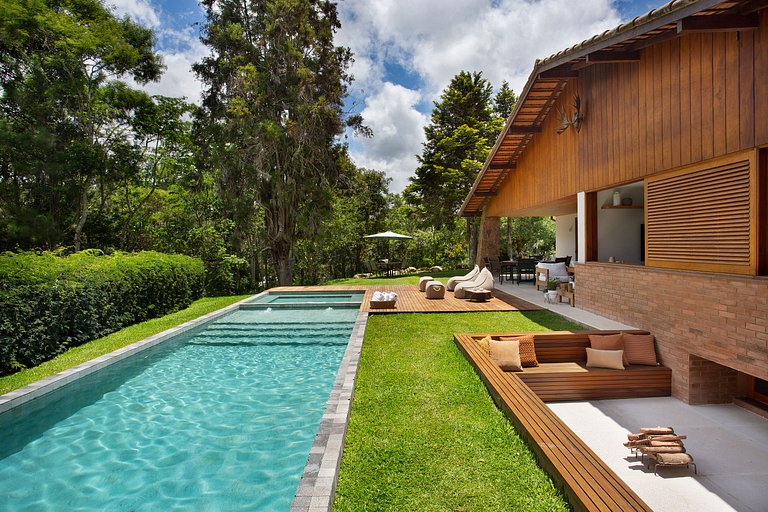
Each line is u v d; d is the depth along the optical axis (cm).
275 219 1784
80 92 1394
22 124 1359
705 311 477
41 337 624
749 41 408
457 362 558
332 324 923
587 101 757
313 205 1747
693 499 324
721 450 400
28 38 1312
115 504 317
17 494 332
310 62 1795
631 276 641
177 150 1889
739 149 422
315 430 435
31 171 1295
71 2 1375
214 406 498
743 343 421
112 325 823
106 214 1720
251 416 470
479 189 1508
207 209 1836
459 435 353
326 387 560
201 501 317
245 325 923
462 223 2759
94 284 764
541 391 543
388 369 535
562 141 880
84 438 421
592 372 543
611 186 695
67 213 1487
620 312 678
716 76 452
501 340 581
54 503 320
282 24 1678
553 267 1126
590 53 603
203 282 1424
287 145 1691
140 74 1577
